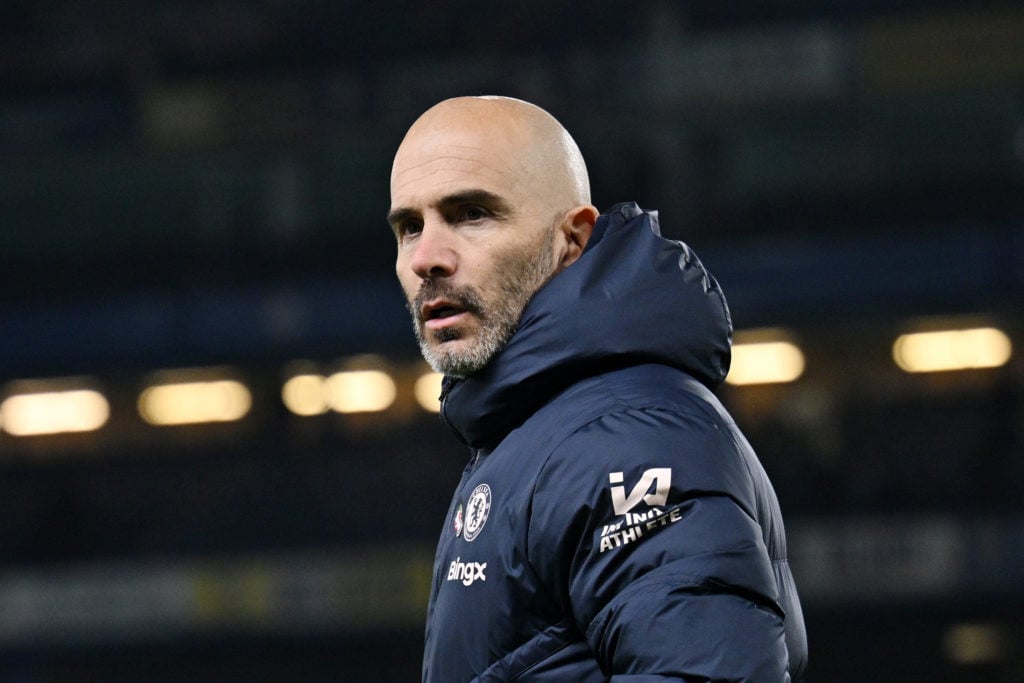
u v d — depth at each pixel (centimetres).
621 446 576
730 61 8231
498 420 643
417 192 650
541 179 657
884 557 7244
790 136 8188
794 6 8212
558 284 629
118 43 8800
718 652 536
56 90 8844
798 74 8156
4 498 8525
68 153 8781
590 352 615
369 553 7650
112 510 8256
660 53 8325
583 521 573
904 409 8000
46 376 8519
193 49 8788
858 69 8112
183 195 8750
